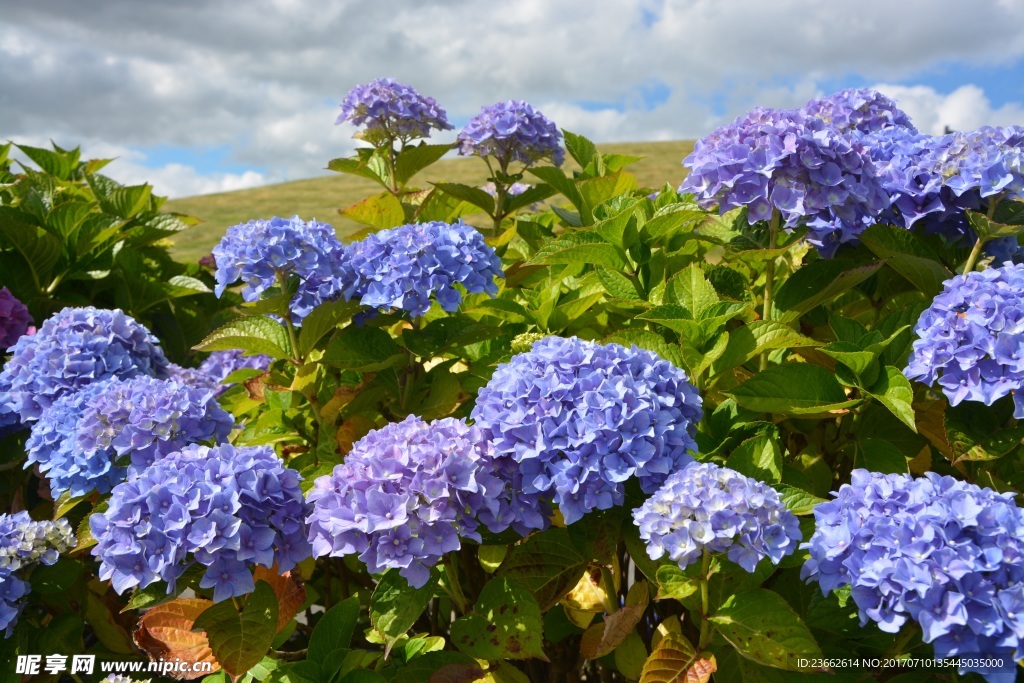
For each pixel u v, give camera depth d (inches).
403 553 76.1
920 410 104.2
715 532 69.9
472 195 152.4
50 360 118.6
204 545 74.1
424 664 88.5
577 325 125.9
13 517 97.3
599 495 80.0
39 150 219.1
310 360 115.9
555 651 108.7
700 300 104.1
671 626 89.8
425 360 113.5
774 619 74.8
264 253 101.7
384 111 165.5
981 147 107.3
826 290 105.3
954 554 64.9
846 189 100.3
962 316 89.6
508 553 96.0
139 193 199.3
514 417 81.9
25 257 165.6
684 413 89.2
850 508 73.3
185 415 98.0
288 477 82.8
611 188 142.3
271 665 92.7
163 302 205.3
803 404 96.4
